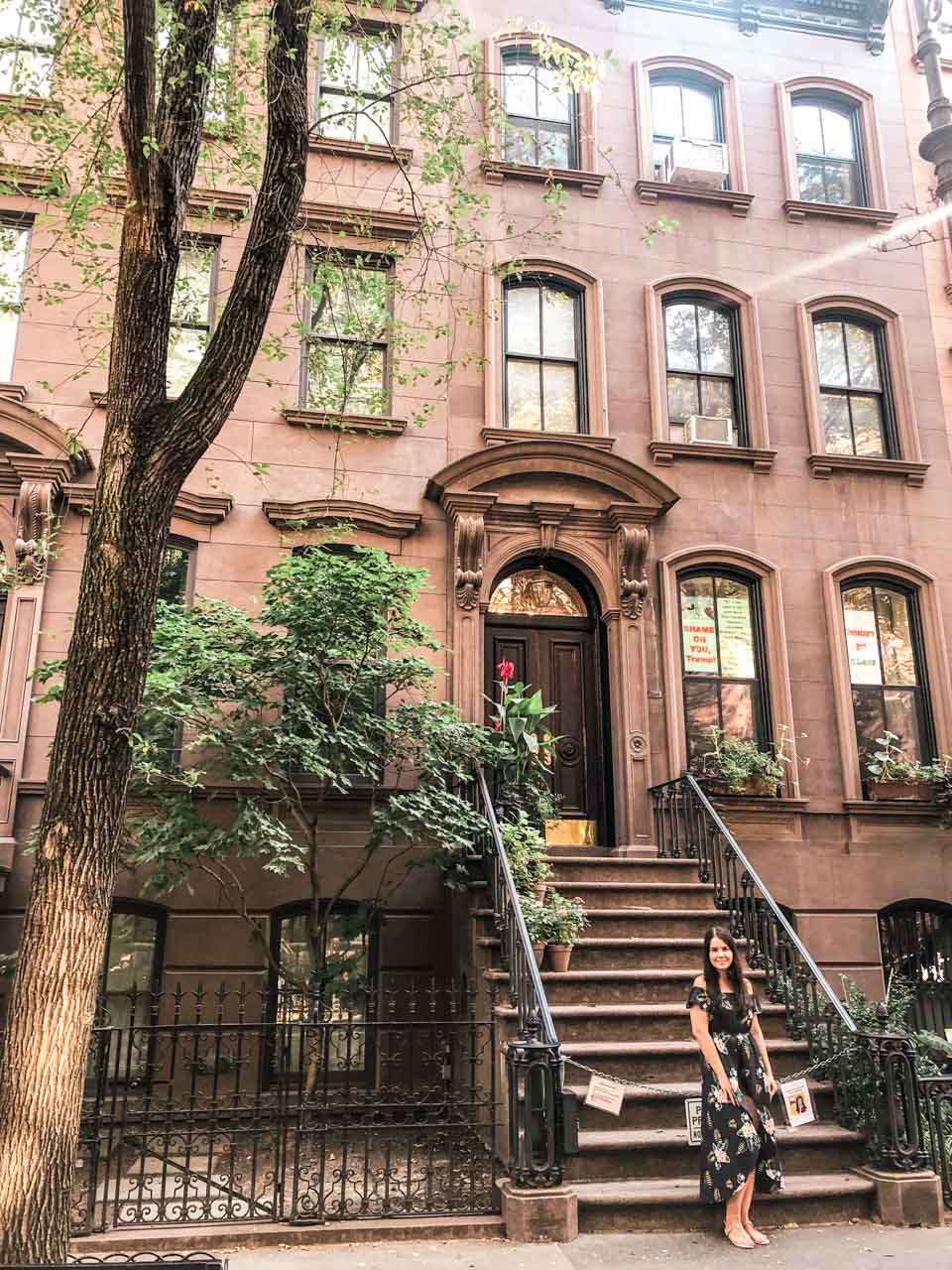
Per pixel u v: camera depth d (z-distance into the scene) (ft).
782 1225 19.17
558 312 37.32
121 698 14.60
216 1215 18.86
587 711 34.65
